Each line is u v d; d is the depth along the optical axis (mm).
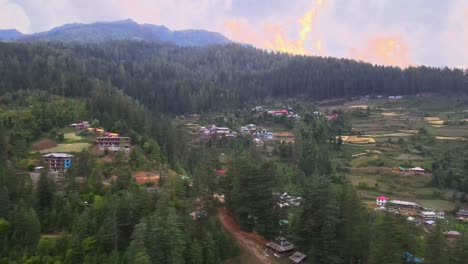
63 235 60906
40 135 118312
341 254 65250
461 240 55469
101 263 56719
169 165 114375
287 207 82000
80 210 69500
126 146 113625
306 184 76688
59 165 97875
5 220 62469
